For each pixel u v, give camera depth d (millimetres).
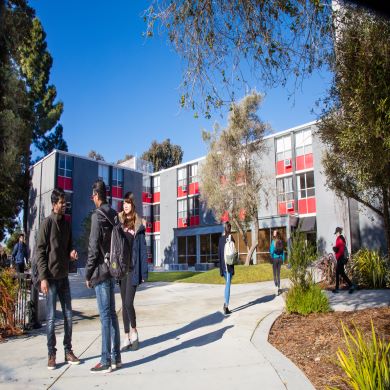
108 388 3941
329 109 8547
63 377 4320
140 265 5594
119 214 5766
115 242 4617
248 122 23422
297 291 7141
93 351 5387
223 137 23750
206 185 24797
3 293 6574
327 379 3963
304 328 6012
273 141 30469
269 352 5008
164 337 6129
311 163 27891
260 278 15656
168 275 21062
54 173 34594
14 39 16750
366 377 3189
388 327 5418
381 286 10891
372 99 5152
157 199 44969
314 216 27359
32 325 6977
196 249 36406
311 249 7438
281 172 29797
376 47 5160
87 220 30891
